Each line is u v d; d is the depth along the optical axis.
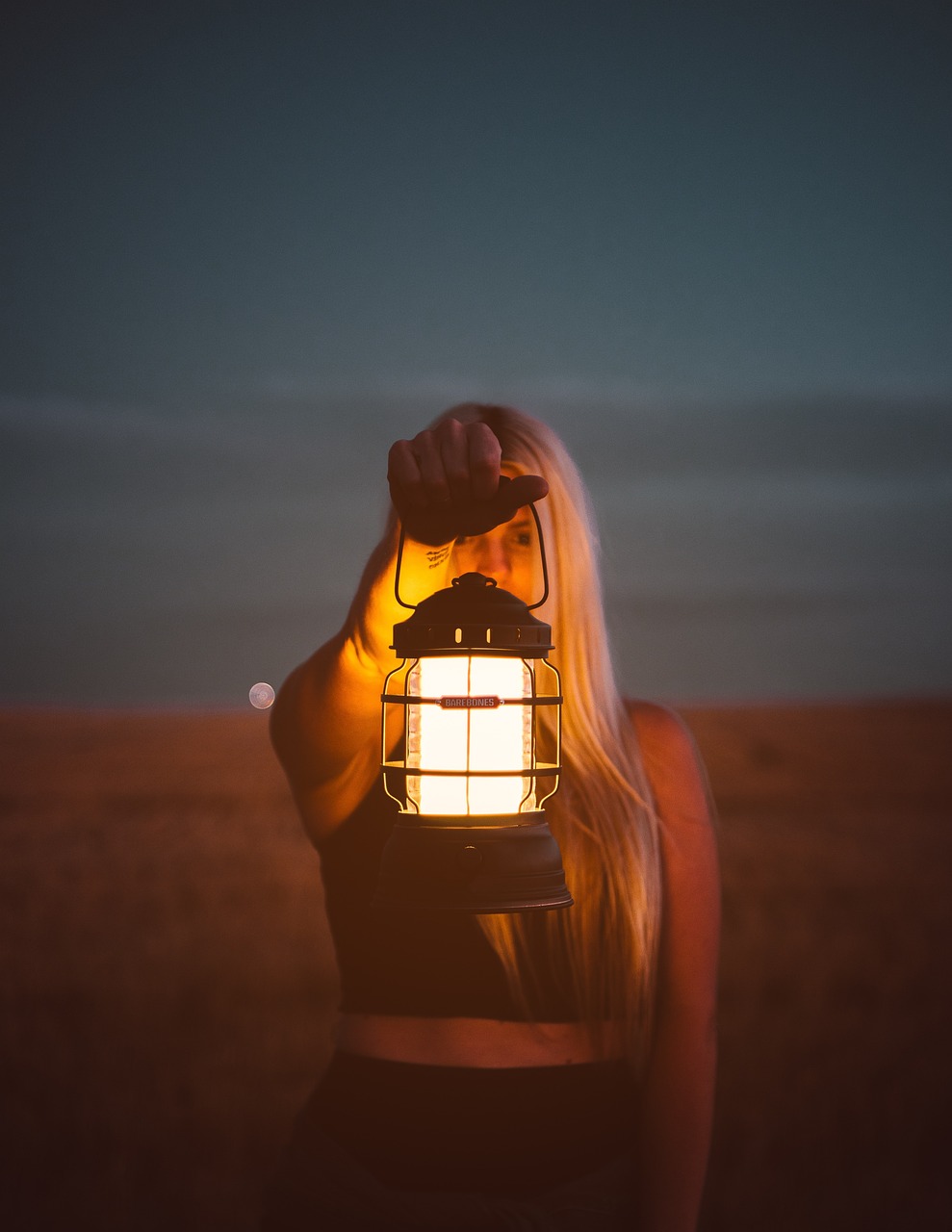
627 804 2.37
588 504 2.44
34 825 31.91
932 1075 7.85
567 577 2.38
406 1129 2.28
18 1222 5.43
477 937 2.33
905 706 111.75
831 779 49.38
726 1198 5.70
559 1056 2.31
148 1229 5.41
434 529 1.67
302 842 26.62
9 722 91.06
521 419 2.42
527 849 1.70
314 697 2.26
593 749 2.37
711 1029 2.44
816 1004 10.45
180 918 15.90
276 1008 10.27
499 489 1.65
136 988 11.01
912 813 35.88
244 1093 7.57
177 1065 8.24
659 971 2.43
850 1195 5.72
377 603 1.89
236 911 16.50
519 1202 2.23
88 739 75.00
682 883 2.44
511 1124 2.27
